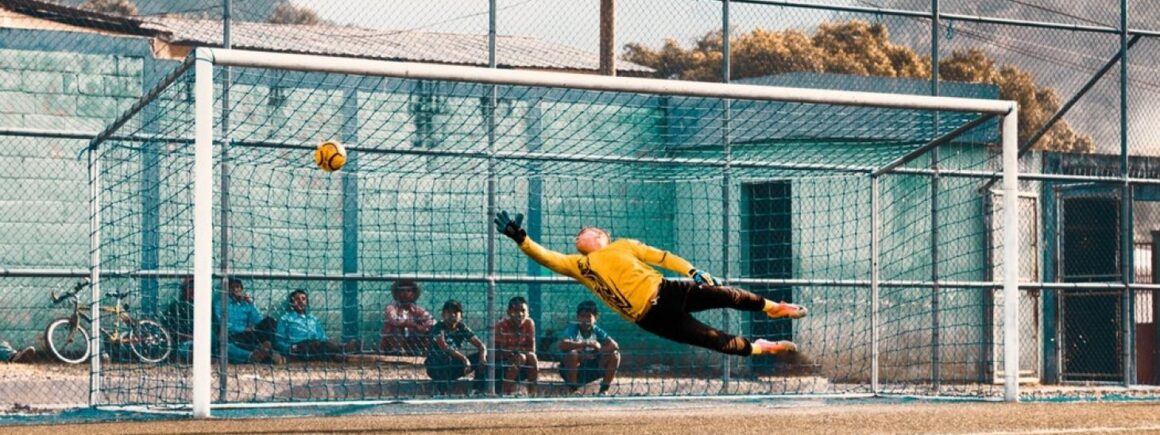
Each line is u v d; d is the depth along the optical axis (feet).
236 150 49.52
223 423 34.40
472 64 64.69
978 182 63.52
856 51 82.53
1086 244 70.74
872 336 53.57
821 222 62.59
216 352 49.57
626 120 58.49
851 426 32.94
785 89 42.32
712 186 62.95
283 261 56.54
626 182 62.03
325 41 64.34
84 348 56.24
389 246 58.59
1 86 54.75
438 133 56.18
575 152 58.44
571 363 51.80
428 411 42.11
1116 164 65.57
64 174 56.24
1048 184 64.75
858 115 57.93
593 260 32.45
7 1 55.36
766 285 62.28
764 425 33.35
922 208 63.05
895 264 62.49
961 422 34.14
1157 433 30.91
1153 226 71.61
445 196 59.47
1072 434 30.76
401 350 51.57
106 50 56.65
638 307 32.17
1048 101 83.56
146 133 50.49
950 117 58.34
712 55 64.95
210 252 36.52
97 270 46.50
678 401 47.44
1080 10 64.75
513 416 37.99
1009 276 44.62
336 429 32.53
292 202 56.59
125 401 46.78
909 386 57.57
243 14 61.67
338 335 57.77
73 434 30.81
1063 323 65.51
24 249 55.88
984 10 64.95
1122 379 62.03
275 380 48.14
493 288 50.37
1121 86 58.75
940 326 56.18
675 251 63.16
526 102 58.13
